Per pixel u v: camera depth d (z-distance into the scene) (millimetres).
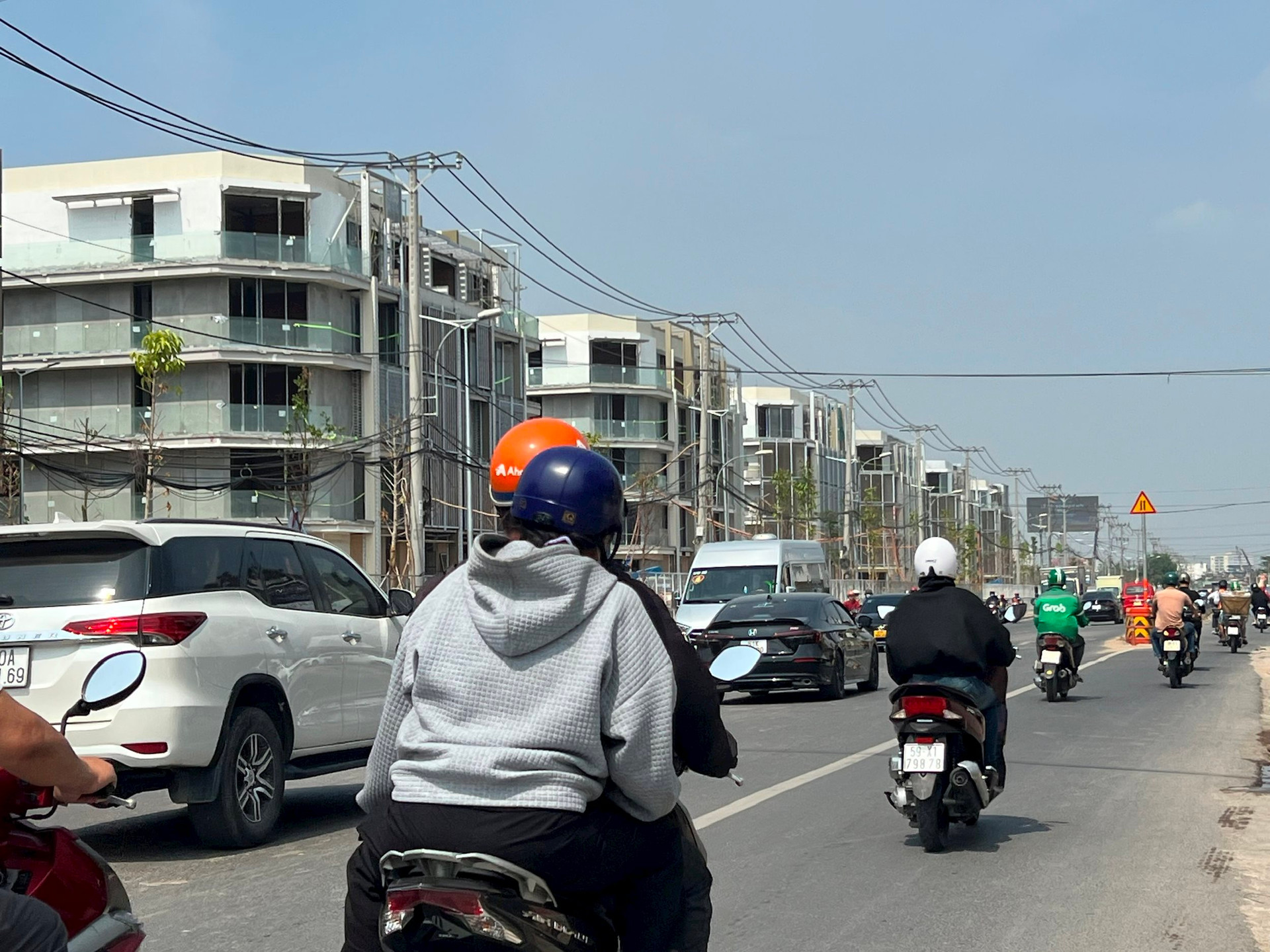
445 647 2998
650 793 2992
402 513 51781
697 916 3303
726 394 91625
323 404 49688
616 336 77125
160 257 48312
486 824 2854
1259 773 11570
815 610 20297
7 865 3342
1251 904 6914
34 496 49219
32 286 48812
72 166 49969
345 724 9781
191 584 8492
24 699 7988
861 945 6180
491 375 61000
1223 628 34000
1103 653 33344
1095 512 107938
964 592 8266
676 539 77875
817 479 110188
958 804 8117
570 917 2939
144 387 43875
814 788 10844
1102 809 9750
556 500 3207
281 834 9297
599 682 2924
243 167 49656
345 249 50594
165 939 6414
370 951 3260
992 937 6305
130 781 8125
